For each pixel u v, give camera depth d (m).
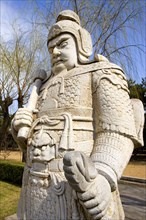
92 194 0.74
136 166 12.78
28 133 1.23
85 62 1.29
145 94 15.14
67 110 1.13
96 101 1.14
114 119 1.04
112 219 0.87
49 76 1.48
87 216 0.90
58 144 1.06
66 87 1.21
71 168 0.70
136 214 4.20
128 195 5.80
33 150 1.13
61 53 1.31
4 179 7.91
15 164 8.00
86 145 1.07
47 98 1.27
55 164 1.04
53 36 1.36
